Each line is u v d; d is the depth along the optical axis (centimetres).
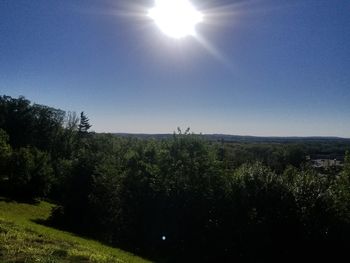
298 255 3419
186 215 3709
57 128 10988
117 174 4594
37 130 10706
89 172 5050
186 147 3994
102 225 4453
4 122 10275
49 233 2591
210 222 3616
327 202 3434
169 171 3888
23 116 10550
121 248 3556
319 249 3394
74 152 9400
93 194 4712
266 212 3475
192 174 3769
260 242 3388
